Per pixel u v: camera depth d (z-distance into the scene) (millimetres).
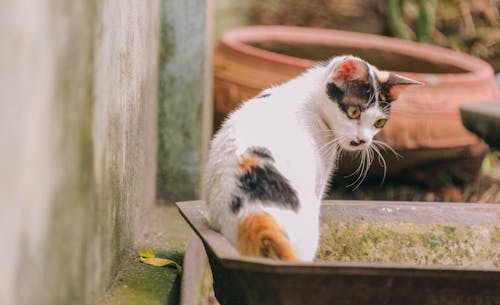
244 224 2387
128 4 2914
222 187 2535
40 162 1825
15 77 1643
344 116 2900
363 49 5574
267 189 2486
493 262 3139
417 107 4652
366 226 3119
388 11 7176
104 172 2539
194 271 3020
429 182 4945
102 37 2408
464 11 7312
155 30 3912
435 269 2195
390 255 3123
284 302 2240
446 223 3146
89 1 2205
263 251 2309
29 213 1772
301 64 4570
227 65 4773
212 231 2533
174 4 4098
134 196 3287
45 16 1805
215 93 4809
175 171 4184
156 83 4035
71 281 2170
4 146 1598
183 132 4160
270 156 2564
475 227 3152
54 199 1946
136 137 3279
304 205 2598
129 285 2887
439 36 7227
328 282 2199
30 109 1739
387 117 3006
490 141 4168
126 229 3109
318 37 5594
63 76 1967
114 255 2857
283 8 7629
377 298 2246
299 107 2885
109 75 2553
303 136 2789
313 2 7645
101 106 2434
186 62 4125
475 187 5047
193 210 2820
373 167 4785
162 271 3076
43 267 1895
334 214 3109
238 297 2453
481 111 4145
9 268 1671
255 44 5504
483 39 7207
